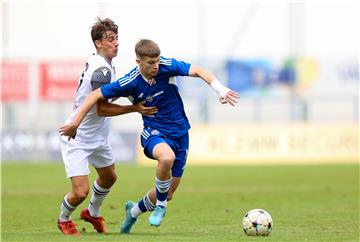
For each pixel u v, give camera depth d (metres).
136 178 73.56
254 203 50.41
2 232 35.53
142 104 32.56
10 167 87.81
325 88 96.56
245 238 32.03
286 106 100.25
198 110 98.81
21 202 51.81
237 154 96.12
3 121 97.88
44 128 99.56
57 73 94.25
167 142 32.56
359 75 96.69
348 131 95.69
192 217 42.12
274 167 88.00
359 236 33.50
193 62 95.19
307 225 38.09
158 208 32.00
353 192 58.00
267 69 95.44
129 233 34.44
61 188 63.09
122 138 96.19
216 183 67.62
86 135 33.62
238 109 100.81
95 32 33.41
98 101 32.56
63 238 32.16
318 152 95.56
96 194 34.69
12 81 94.75
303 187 62.78
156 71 31.62
